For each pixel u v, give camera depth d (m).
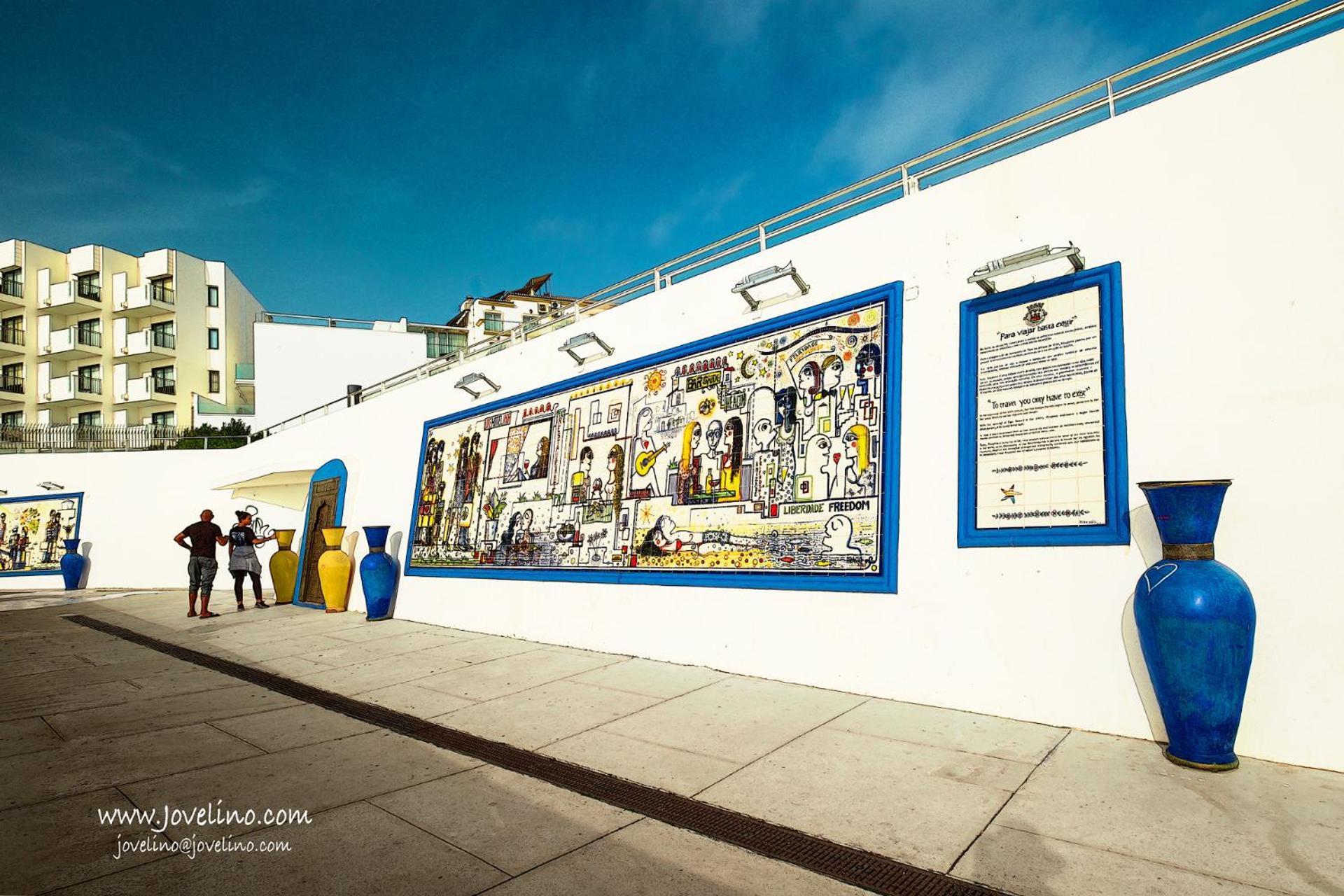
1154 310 5.14
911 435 6.31
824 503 6.79
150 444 23.03
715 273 8.38
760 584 7.11
